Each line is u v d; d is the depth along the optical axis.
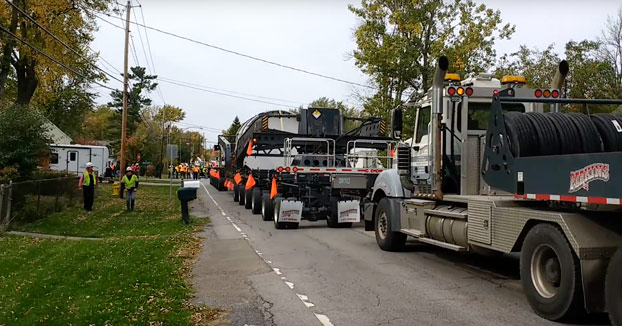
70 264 9.38
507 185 6.61
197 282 8.12
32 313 6.33
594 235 5.33
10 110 18.94
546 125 6.51
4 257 10.31
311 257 10.30
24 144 18.41
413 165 10.16
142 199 26.64
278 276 8.52
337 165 17.80
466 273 8.64
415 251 10.91
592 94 25.62
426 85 25.59
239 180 23.95
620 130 6.51
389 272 8.76
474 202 7.38
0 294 7.44
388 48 25.25
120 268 8.93
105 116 94.31
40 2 26.12
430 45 25.64
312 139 17.55
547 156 5.78
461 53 25.09
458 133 8.91
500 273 8.65
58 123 54.34
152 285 7.71
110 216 18.36
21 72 29.95
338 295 7.22
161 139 73.94
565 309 5.51
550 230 5.72
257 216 19.09
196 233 14.20
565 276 5.48
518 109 8.92
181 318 6.07
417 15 25.53
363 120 19.50
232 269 9.16
